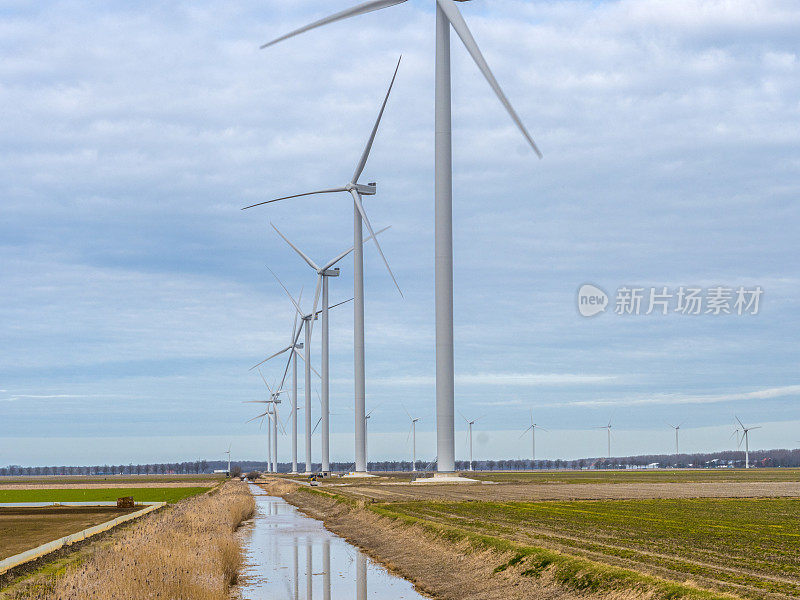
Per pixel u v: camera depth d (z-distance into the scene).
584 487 106.38
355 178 129.88
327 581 35.31
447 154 99.81
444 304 100.88
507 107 74.94
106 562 28.41
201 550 33.88
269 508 86.25
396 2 87.44
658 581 24.77
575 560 29.48
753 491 95.19
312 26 86.25
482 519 52.03
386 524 52.06
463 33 87.25
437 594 32.00
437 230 100.12
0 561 36.91
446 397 104.31
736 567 29.50
